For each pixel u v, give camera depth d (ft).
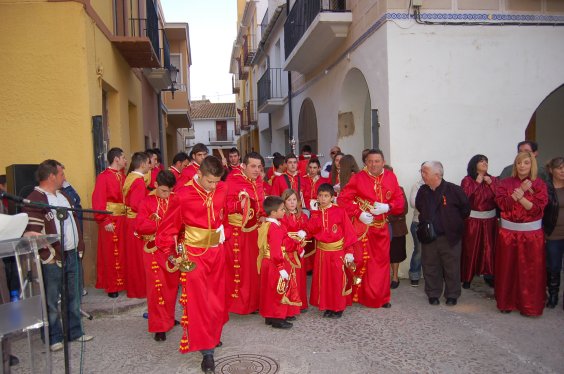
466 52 25.53
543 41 26.14
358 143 34.42
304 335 17.40
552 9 26.13
